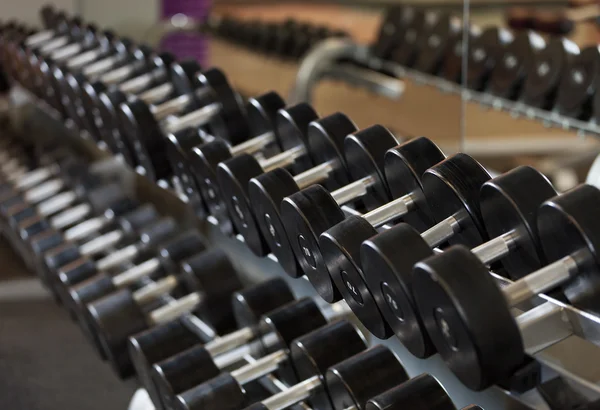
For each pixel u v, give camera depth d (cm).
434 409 90
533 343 75
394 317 82
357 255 83
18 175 247
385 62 253
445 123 229
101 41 200
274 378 129
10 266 269
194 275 141
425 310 74
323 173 108
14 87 269
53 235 181
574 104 166
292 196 93
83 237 212
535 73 176
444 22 227
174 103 146
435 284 70
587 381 71
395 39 248
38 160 257
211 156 116
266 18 320
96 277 151
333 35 293
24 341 235
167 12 308
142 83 165
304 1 311
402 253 77
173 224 171
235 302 134
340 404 103
